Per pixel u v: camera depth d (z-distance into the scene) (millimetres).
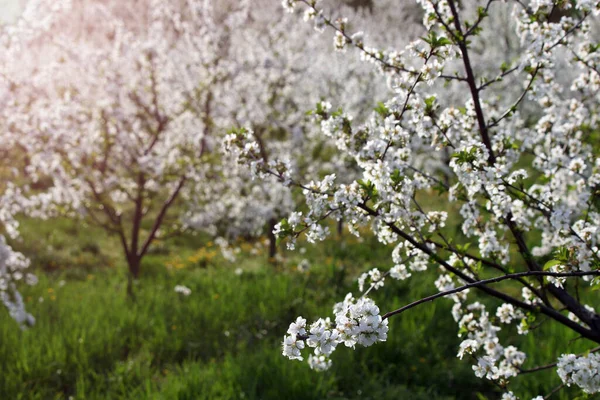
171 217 15109
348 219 2344
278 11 20188
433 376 5504
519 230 2881
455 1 2771
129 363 5730
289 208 11656
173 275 10117
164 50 10336
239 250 12812
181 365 6008
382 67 2785
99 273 10422
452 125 2791
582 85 3205
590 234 2326
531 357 5207
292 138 12336
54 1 8078
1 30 7730
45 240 12484
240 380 5070
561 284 2266
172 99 10203
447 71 13461
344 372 5426
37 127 8250
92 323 6746
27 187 9336
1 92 7723
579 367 2297
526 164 8578
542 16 2719
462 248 2754
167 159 10375
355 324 1701
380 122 2764
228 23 11375
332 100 14008
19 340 6055
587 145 3580
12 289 5680
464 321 3010
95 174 9031
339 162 12258
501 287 7766
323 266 10188
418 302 1892
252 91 11844
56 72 9219
